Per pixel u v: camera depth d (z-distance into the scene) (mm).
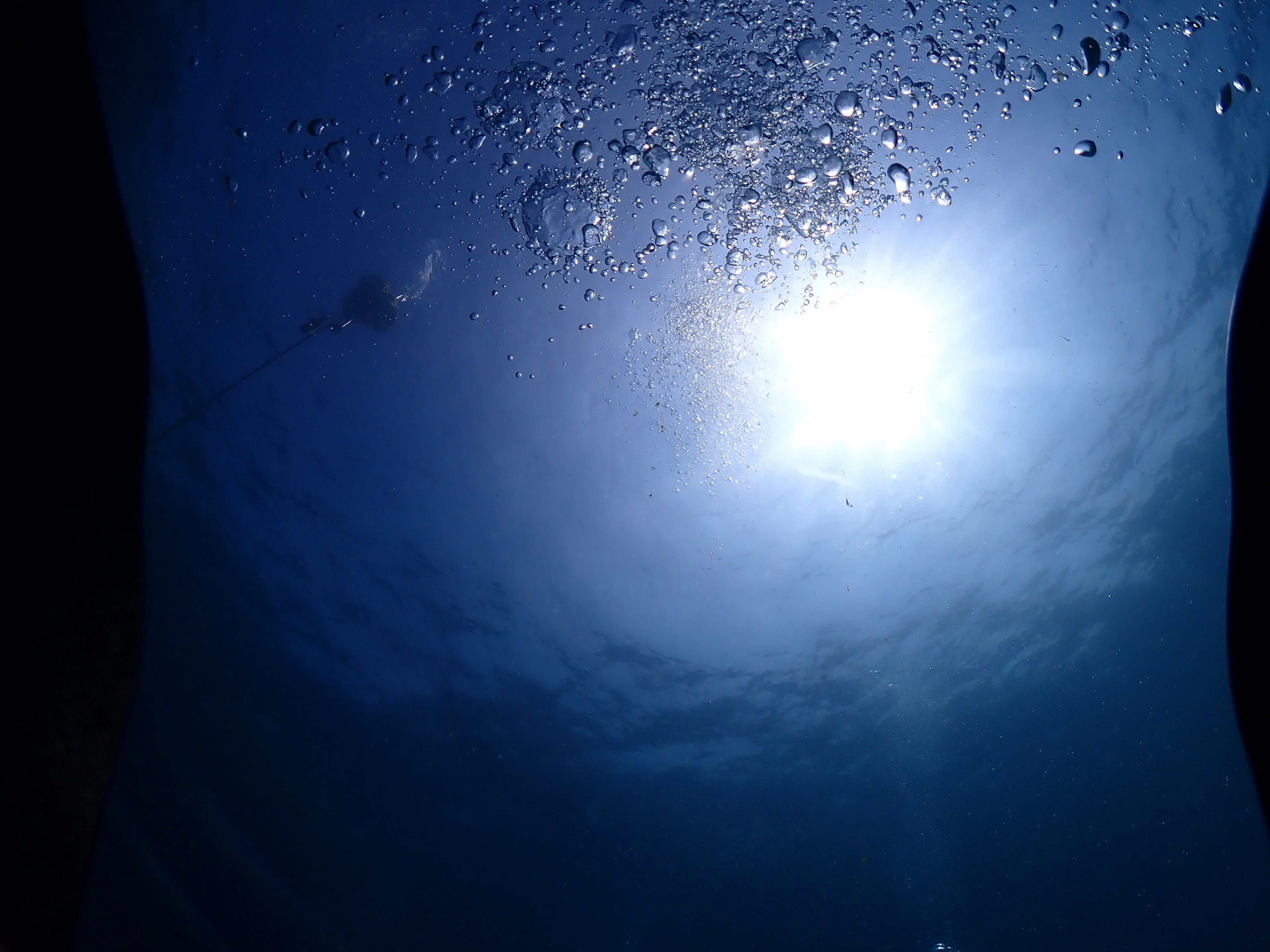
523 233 5914
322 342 7445
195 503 10164
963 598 11078
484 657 11086
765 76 4871
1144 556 11742
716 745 12914
